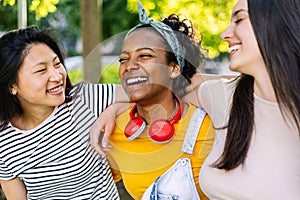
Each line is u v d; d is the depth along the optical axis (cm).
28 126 198
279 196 166
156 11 502
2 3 473
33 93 186
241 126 174
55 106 195
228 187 173
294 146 169
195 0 505
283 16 154
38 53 184
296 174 167
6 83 188
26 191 216
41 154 201
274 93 166
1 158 202
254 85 176
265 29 156
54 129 198
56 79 186
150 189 183
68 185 207
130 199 219
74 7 770
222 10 511
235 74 229
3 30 565
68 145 199
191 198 182
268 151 170
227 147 174
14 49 183
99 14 422
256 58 165
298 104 158
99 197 209
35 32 188
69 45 763
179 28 188
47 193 212
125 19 791
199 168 183
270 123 172
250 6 159
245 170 171
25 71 184
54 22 726
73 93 197
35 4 470
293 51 155
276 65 157
